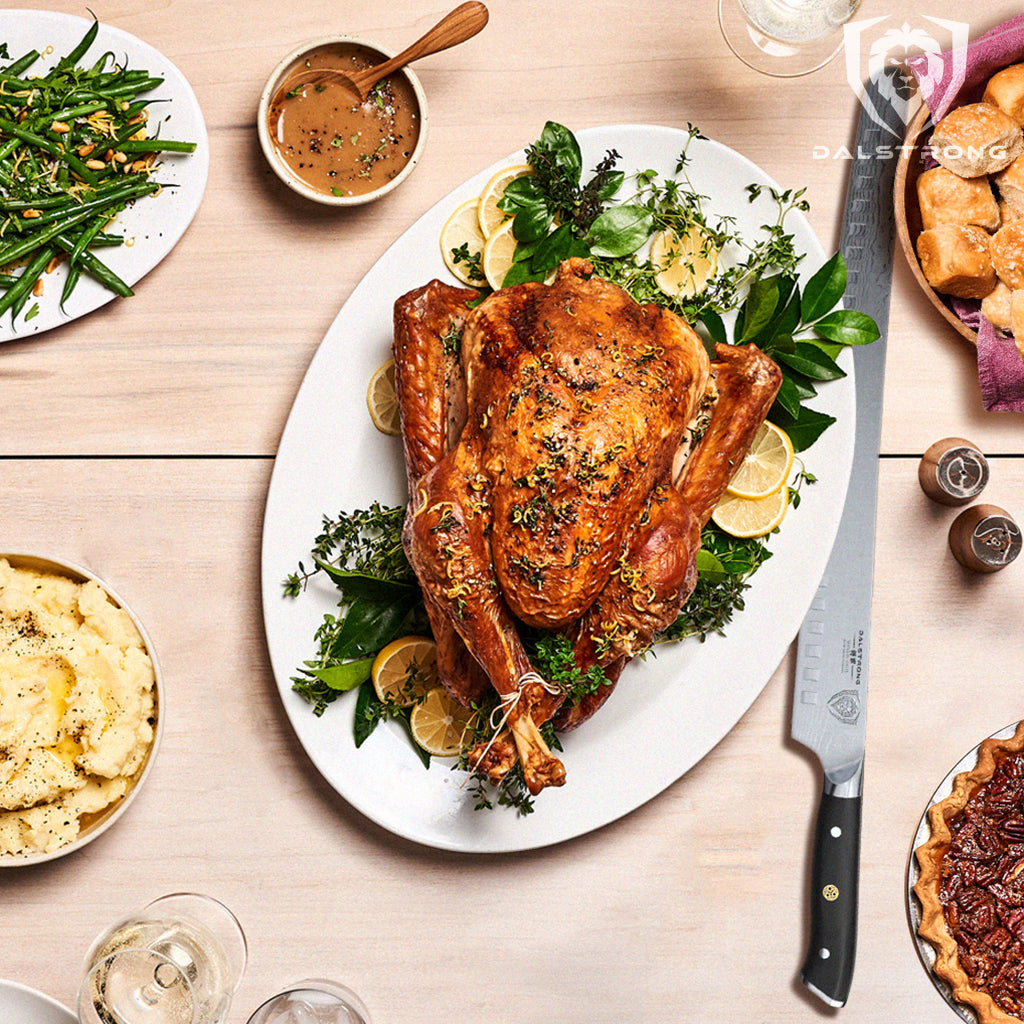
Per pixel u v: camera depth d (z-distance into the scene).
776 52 1.15
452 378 1.06
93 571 1.15
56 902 1.14
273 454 1.15
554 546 1.00
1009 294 1.13
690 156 1.13
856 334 1.12
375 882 1.15
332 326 1.12
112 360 1.15
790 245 1.12
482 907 1.15
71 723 1.09
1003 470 1.17
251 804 1.14
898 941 1.16
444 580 1.01
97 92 1.11
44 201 1.10
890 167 1.15
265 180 1.15
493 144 1.15
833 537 1.13
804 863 1.16
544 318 1.02
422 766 1.12
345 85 1.11
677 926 1.16
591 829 1.12
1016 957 1.13
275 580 1.12
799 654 1.15
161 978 1.10
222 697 1.14
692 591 1.07
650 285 1.12
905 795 1.16
